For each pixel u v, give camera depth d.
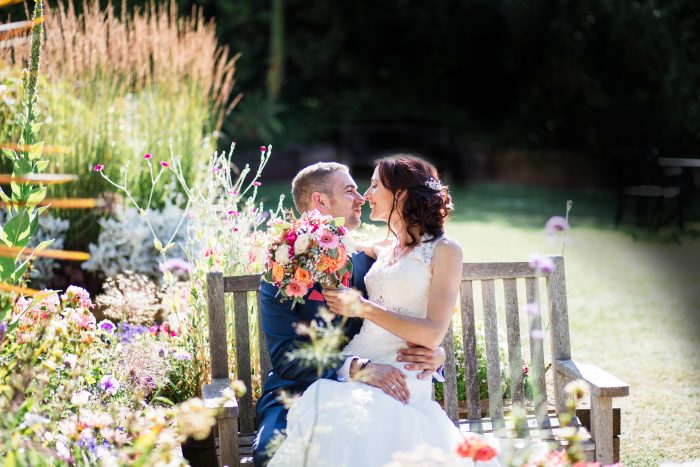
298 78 19.03
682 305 6.86
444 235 2.96
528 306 3.22
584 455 2.92
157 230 5.30
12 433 2.30
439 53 19.75
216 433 3.07
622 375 5.03
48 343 2.70
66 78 5.44
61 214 5.27
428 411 2.76
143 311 3.83
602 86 16.92
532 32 17.39
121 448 2.33
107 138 5.44
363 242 3.22
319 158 16.91
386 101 19.30
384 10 19.03
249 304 3.56
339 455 2.54
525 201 14.15
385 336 2.89
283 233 2.80
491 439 2.82
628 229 11.12
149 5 8.10
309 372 2.83
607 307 6.75
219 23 15.38
